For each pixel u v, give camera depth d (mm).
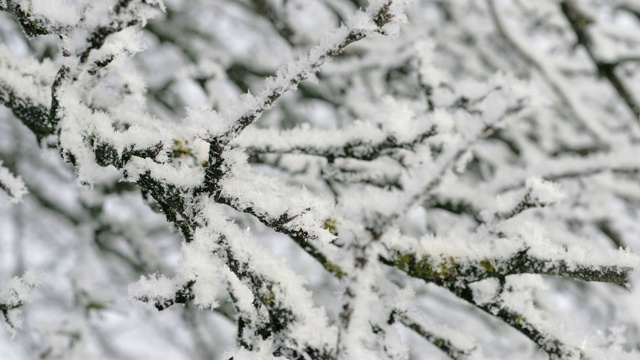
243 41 1742
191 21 1636
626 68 1582
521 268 864
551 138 1569
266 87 811
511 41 1353
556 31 1729
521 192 896
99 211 1439
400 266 879
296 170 1043
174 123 936
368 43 1367
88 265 1415
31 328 1397
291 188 895
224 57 1429
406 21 800
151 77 1581
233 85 1560
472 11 1692
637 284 851
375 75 1481
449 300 1574
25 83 926
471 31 1625
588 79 1629
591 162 1146
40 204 1713
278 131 956
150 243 1475
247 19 1685
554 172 1158
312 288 1648
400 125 925
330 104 1520
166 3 1511
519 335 1501
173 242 1676
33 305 1532
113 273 1648
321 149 943
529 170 1167
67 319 1312
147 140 826
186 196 827
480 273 871
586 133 1599
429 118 921
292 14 1254
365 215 794
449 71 1671
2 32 1442
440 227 1141
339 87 1502
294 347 807
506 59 1639
